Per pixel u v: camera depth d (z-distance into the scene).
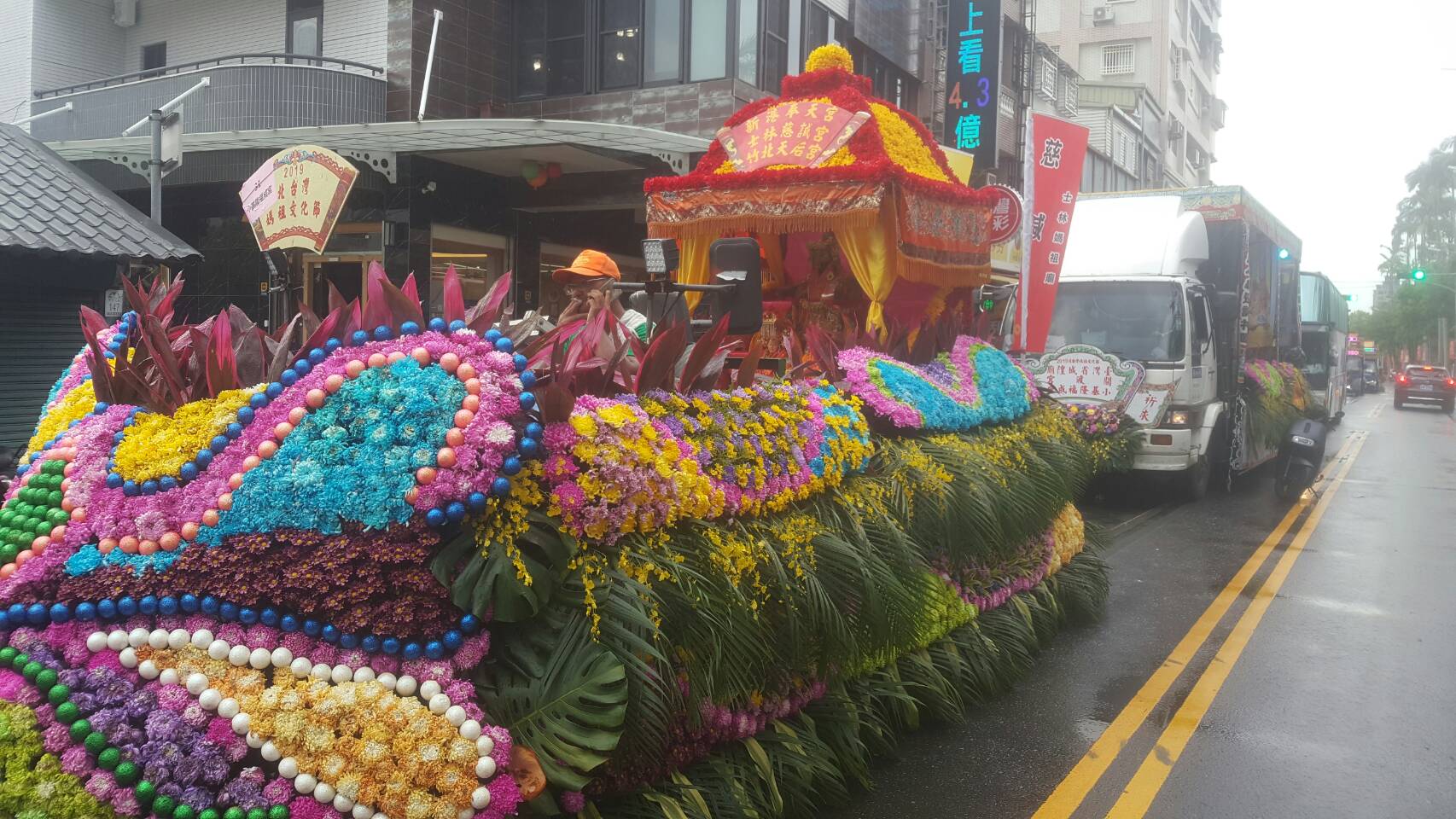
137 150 12.03
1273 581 8.22
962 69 17.53
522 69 15.93
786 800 3.75
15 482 3.12
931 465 4.92
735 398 3.82
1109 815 4.07
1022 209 8.48
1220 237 13.54
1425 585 8.13
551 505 2.88
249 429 2.85
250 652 2.64
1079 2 48.25
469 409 2.78
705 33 14.80
